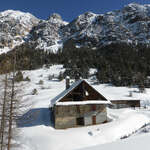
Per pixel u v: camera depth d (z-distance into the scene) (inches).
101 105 961.5
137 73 3238.2
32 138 708.0
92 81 3408.0
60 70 4458.7
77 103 883.4
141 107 1535.4
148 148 269.6
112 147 296.5
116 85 3004.4
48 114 1120.2
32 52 5418.3
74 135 737.6
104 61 4653.1
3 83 474.9
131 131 810.2
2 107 497.0
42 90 2399.1
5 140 584.4
